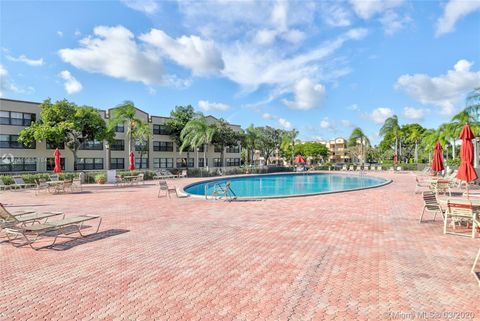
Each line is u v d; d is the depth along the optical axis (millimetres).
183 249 6469
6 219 6980
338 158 107875
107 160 39031
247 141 52031
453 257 5730
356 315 3607
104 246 6738
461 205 7547
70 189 20844
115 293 4316
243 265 5445
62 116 30562
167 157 46438
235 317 3600
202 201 14109
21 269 5332
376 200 13859
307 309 3779
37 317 3646
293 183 29672
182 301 4047
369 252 6113
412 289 4324
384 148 83250
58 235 7633
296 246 6598
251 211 11180
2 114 30922
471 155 8844
